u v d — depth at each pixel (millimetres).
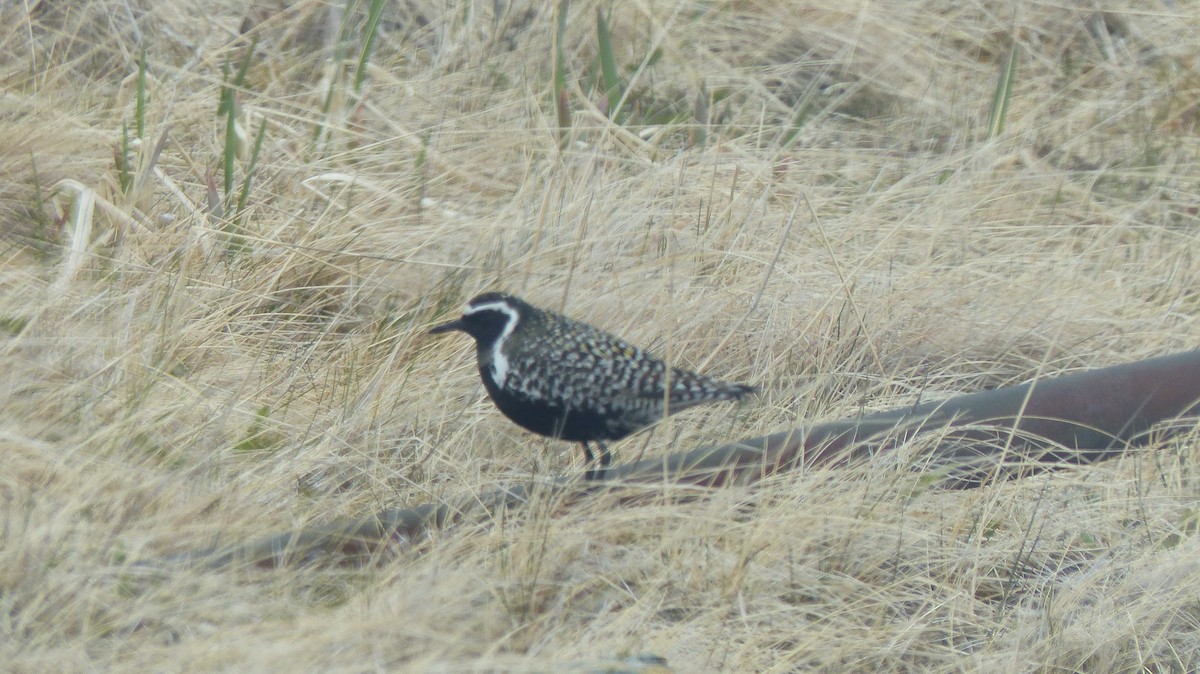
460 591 7723
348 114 14062
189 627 7375
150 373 9664
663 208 12727
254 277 11125
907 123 15594
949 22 17078
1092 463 9656
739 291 11211
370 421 9680
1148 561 8711
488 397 10219
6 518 7840
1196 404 9789
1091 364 11234
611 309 11039
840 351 10812
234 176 12750
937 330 11359
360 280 11391
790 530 8492
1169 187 14758
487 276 11211
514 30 16000
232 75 14805
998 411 9680
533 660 7105
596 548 8445
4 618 7238
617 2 16344
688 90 15828
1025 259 12477
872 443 9352
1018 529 9156
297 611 7535
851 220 12711
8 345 9547
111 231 11297
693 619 8008
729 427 9992
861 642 7938
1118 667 8172
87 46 14891
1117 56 17094
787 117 15523
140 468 8672
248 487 8742
